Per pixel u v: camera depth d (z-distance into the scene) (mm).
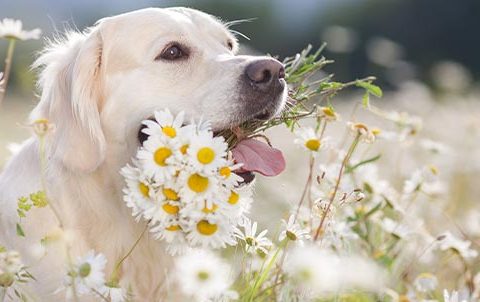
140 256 4633
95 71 4605
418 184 5434
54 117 4617
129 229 4598
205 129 3713
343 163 4562
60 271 4332
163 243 4633
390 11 27062
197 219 3650
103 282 3592
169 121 3701
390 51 12273
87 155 4484
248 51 5684
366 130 4578
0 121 12211
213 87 4504
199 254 4469
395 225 5137
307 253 3689
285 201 6637
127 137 4602
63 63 4719
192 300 4512
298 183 7500
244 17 26359
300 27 26469
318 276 3646
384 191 5191
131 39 4629
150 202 3658
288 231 4125
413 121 5969
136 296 4648
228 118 4434
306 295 4230
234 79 4445
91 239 4570
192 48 4703
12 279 3678
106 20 4715
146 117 4578
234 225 3814
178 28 4711
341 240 4617
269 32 26281
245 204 3900
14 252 3643
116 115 4605
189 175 3598
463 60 26672
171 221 3689
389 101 12914
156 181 3590
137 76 4602
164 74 4621
